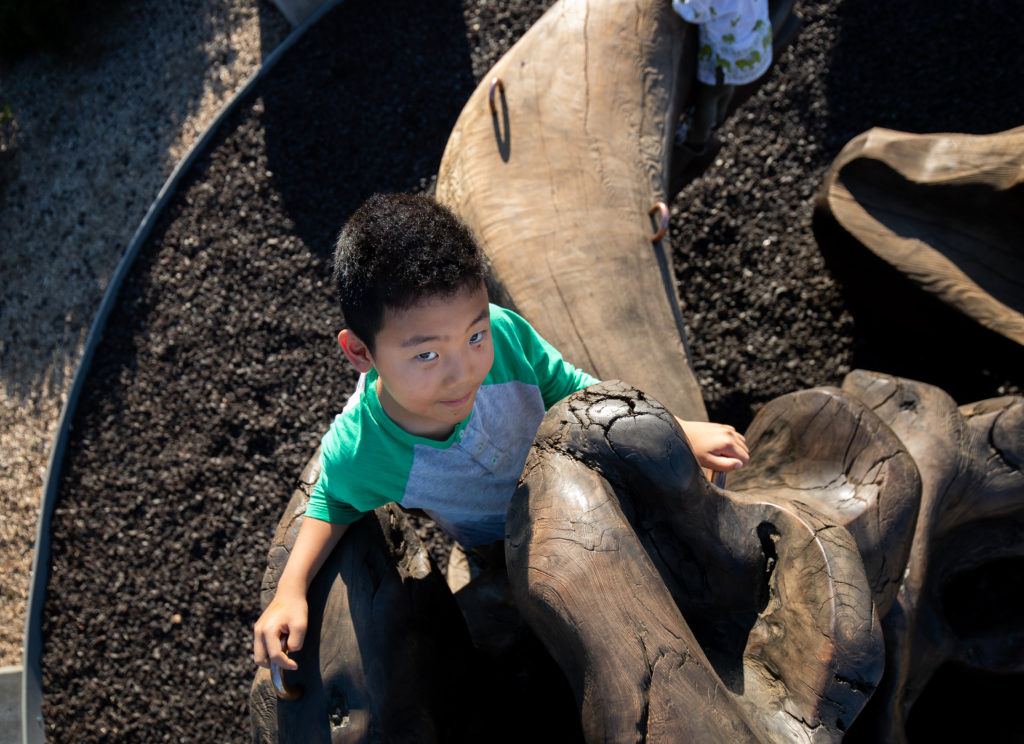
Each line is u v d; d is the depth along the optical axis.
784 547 1.44
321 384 3.67
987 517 2.26
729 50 2.74
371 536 1.71
